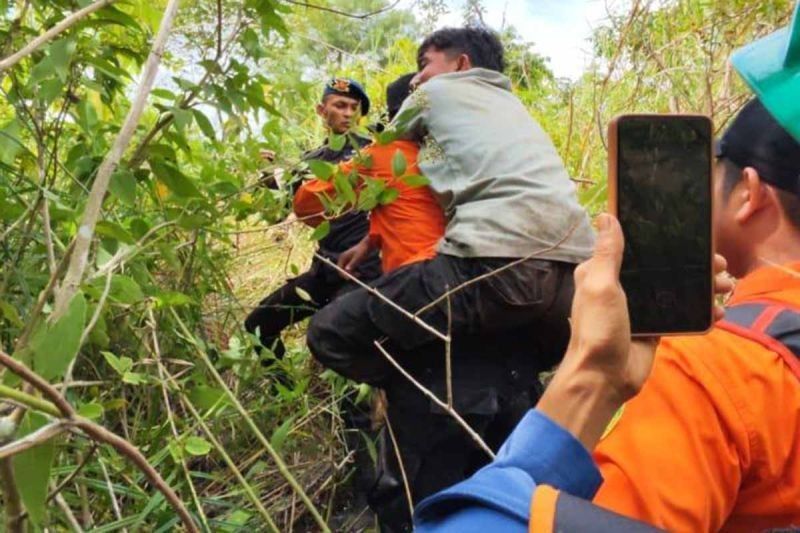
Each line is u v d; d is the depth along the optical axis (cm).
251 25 190
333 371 226
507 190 207
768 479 89
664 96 344
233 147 208
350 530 239
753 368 89
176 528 179
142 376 171
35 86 171
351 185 209
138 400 205
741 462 88
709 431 88
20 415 105
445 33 243
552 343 219
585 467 78
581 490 78
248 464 217
